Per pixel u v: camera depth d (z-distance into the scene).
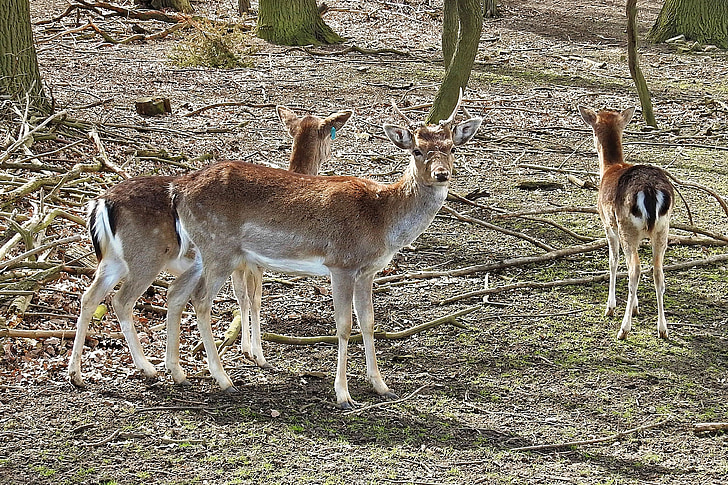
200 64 30.28
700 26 37.22
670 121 24.72
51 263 12.03
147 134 20.61
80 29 34.72
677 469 8.62
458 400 9.97
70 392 9.73
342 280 9.63
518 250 14.91
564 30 41.44
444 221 16.25
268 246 9.64
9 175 14.63
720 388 10.37
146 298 12.22
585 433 9.30
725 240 15.09
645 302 12.88
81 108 22.58
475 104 25.94
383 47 36.03
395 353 11.16
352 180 9.82
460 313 12.25
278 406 9.68
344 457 8.67
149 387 9.95
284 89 27.17
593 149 21.83
